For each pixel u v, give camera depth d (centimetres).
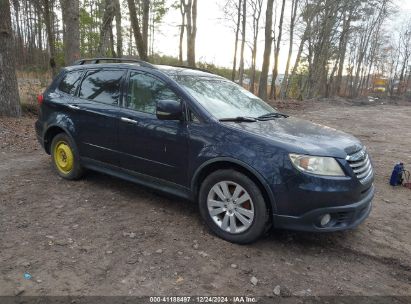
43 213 441
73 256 351
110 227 414
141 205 479
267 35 2147
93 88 520
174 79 443
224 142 386
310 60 3303
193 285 318
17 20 3161
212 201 401
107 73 508
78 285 308
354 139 429
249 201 377
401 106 2884
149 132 439
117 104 482
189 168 413
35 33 3316
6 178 558
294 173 353
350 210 366
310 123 471
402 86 5575
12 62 1047
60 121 541
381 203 557
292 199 356
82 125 514
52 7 1758
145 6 1934
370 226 468
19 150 741
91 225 417
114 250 366
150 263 346
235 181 382
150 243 383
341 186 357
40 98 584
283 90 3105
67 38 1224
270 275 341
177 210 469
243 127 394
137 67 477
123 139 467
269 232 425
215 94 458
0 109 1044
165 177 439
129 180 480
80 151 529
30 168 615
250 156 370
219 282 325
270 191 361
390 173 729
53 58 1378
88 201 484
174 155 422
